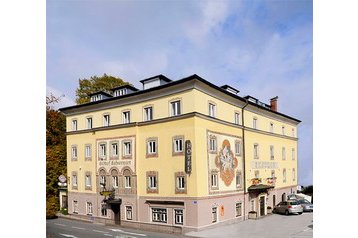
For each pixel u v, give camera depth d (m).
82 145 26.84
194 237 18.97
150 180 23.03
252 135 28.02
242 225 22.94
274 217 27.06
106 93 27.30
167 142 22.31
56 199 25.33
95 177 25.88
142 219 22.98
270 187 27.84
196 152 20.86
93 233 20.16
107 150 25.45
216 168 22.81
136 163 23.64
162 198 22.17
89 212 25.80
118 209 24.66
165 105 22.80
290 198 31.42
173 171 21.81
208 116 22.12
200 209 20.75
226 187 23.80
